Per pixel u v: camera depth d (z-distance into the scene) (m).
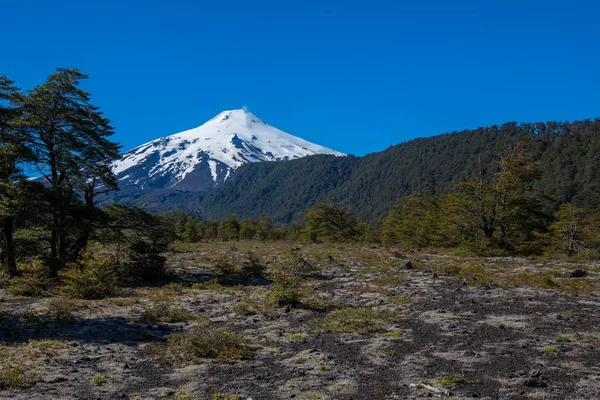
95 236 23.31
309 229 66.56
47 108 22.64
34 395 7.21
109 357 9.47
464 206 39.75
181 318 13.28
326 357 9.19
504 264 25.78
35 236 22.33
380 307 14.30
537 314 12.32
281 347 10.19
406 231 59.19
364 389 7.32
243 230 87.12
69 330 11.76
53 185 22.36
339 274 23.39
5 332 11.53
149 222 24.14
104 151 24.61
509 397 6.74
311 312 14.00
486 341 9.91
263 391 7.36
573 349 9.06
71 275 17.48
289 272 24.12
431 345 9.84
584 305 13.48
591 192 101.38
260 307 14.87
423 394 6.98
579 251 37.97
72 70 23.20
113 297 17.47
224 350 9.63
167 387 7.67
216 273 26.05
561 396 6.71
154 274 23.66
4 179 21.39
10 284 19.91
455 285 17.66
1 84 22.83
